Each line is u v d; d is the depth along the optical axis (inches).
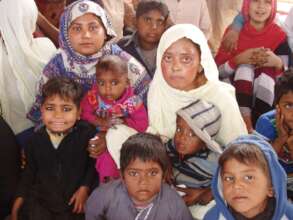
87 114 74.2
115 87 71.4
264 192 55.6
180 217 64.2
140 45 90.9
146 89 78.9
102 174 71.1
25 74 82.4
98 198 65.3
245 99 96.1
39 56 83.9
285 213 57.2
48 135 71.7
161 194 64.7
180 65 68.2
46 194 70.2
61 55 78.4
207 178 67.7
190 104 69.0
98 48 76.9
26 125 84.3
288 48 100.3
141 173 61.7
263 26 99.5
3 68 81.7
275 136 73.2
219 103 71.2
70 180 71.0
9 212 74.8
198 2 114.4
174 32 68.7
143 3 88.7
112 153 69.9
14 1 80.4
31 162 72.2
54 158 71.0
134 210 64.1
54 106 69.6
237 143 57.6
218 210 59.8
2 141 71.7
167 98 71.0
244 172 55.0
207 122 66.9
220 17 123.6
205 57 69.9
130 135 69.9
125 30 113.3
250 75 96.0
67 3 100.1
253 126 98.3
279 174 56.4
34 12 82.7
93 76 77.9
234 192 55.2
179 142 67.5
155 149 62.2
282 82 68.9
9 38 81.5
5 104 82.2
